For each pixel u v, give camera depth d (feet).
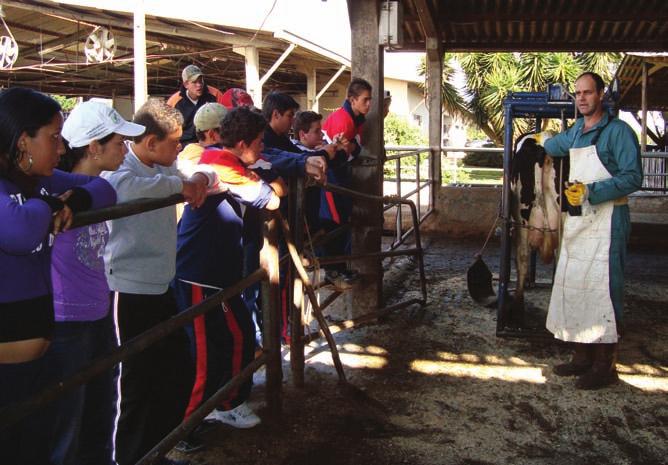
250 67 36.73
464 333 14.89
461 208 29.01
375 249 15.48
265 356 10.19
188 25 34.68
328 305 15.28
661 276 21.22
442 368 12.84
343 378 11.30
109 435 7.97
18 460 6.34
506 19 25.58
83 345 7.08
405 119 63.10
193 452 9.53
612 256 11.88
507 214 14.44
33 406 5.34
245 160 9.41
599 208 11.94
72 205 5.80
